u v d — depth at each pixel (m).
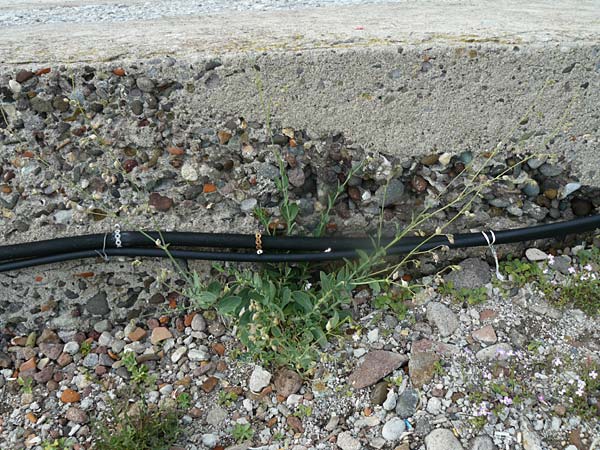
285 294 1.08
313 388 1.03
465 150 1.11
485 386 0.99
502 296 1.14
